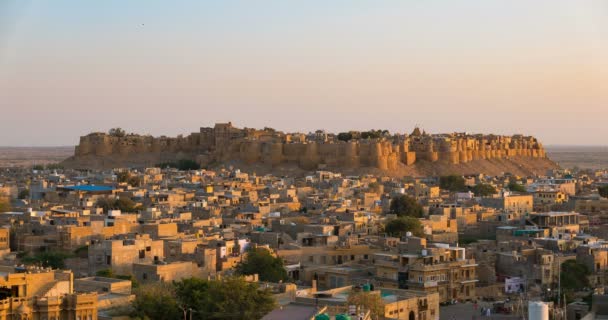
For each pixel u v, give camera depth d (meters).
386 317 123.50
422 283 162.12
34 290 103.38
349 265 177.00
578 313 145.50
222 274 160.75
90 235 188.12
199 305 117.75
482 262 184.12
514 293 176.00
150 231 195.38
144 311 116.62
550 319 136.75
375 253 176.38
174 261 163.62
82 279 134.38
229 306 116.31
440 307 161.25
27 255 175.38
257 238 195.62
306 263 181.50
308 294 131.75
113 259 160.38
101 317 111.75
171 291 124.75
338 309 111.44
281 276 161.62
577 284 176.50
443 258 170.12
